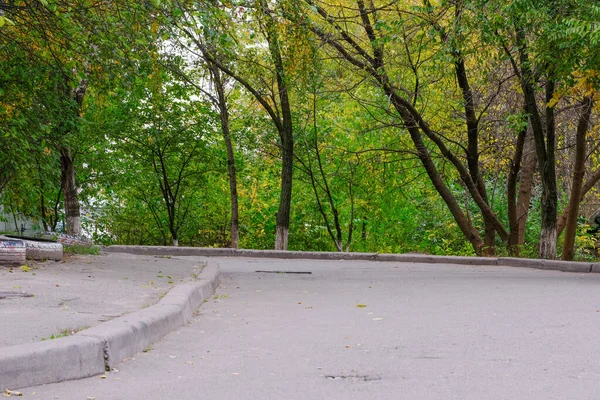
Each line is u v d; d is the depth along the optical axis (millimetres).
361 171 35438
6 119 16969
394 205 37500
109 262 16031
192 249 26938
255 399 5508
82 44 16531
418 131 27781
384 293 13914
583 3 16484
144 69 18531
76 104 19359
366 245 40062
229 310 11383
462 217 28578
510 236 28875
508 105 29344
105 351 6621
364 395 5613
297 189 38250
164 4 15117
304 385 5992
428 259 23922
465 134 30562
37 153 18188
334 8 26188
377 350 7633
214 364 6941
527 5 17188
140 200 38250
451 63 22578
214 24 15766
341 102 32281
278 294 13922
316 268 21203
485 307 11312
